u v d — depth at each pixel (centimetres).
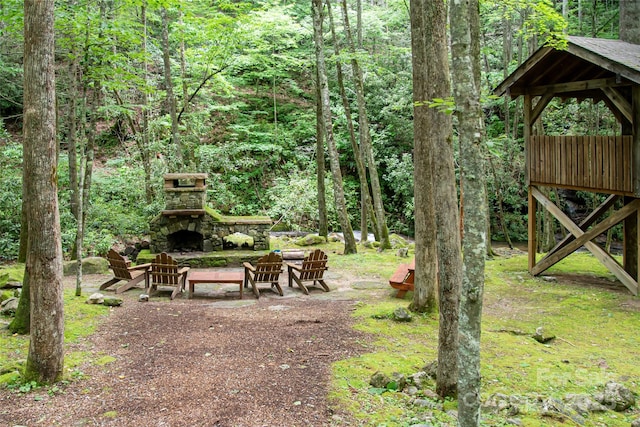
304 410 449
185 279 1012
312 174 2250
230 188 2228
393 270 1206
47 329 506
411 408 463
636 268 1166
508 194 2025
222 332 692
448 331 486
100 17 888
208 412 444
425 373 529
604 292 1027
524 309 909
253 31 1611
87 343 636
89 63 1008
